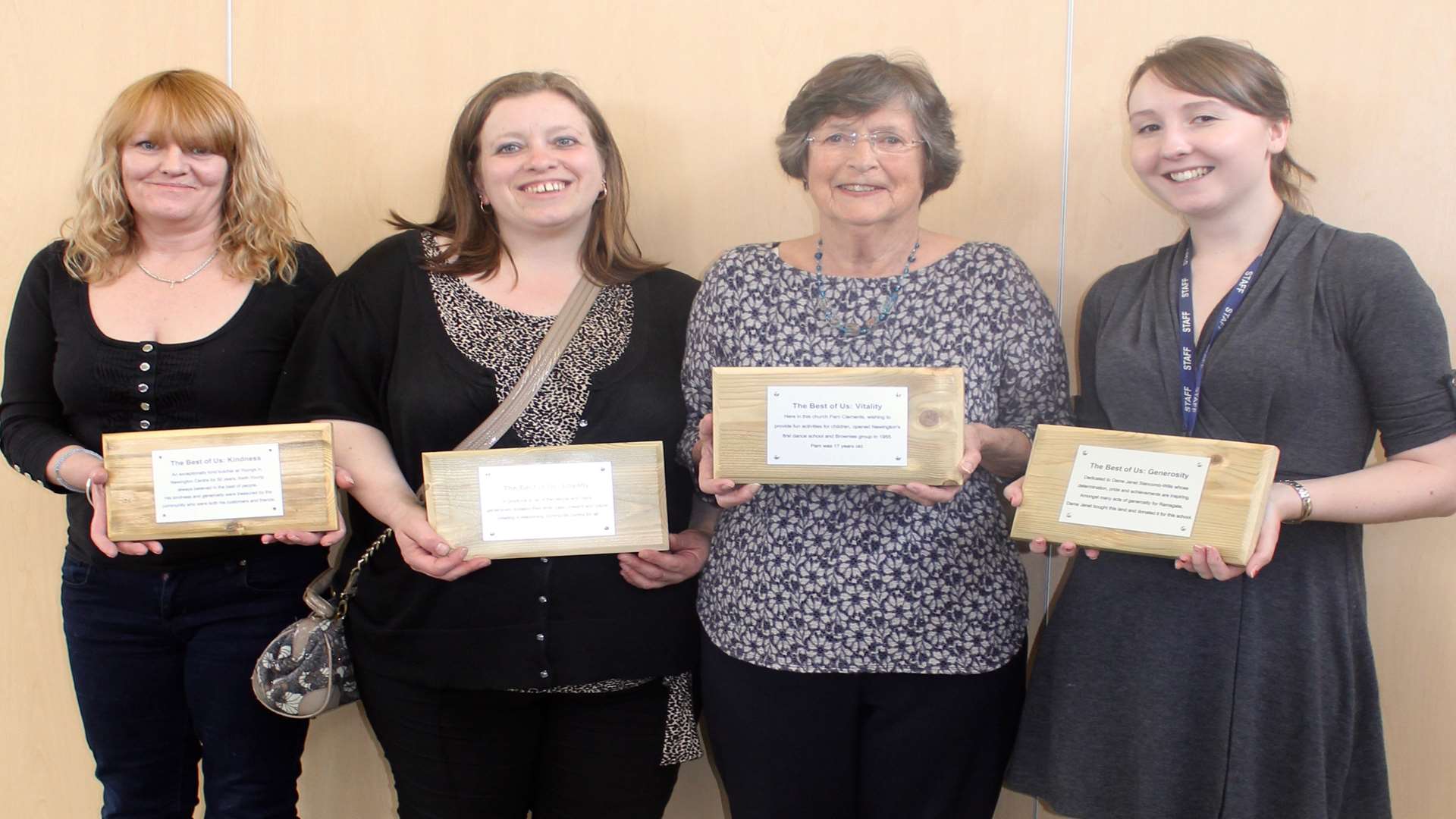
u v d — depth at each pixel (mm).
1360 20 1815
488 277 1690
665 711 1705
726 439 1481
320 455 1561
